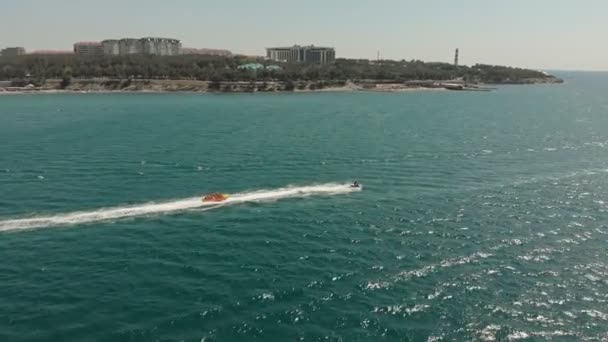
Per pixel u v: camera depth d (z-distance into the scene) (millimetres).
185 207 64750
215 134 123812
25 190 71625
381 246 53344
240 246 52719
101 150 100562
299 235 56094
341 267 48156
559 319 40156
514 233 57750
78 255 50031
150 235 55406
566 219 62719
